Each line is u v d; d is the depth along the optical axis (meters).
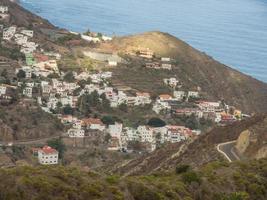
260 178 84.56
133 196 63.66
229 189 79.50
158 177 79.12
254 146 120.56
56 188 56.41
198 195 73.81
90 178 62.66
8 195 53.81
